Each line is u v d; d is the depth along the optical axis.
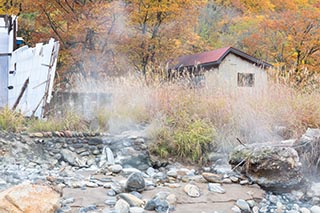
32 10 12.35
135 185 3.29
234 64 13.64
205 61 13.62
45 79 5.90
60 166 4.44
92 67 11.96
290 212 3.13
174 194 3.28
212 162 4.68
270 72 7.80
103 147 4.91
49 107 5.80
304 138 4.20
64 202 2.88
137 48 12.81
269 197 3.46
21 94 6.11
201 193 3.37
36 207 2.56
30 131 4.90
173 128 5.15
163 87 6.42
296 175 3.65
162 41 13.31
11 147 4.43
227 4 18.25
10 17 6.95
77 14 11.88
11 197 2.54
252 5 17.39
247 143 4.80
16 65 6.44
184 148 4.77
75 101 5.91
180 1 13.21
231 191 3.48
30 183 3.03
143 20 13.27
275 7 16.41
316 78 7.06
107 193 3.18
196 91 6.30
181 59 15.20
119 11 11.97
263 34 15.41
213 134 4.91
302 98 5.71
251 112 5.13
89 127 5.30
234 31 17.95
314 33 14.38
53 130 4.99
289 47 14.78
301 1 15.91
